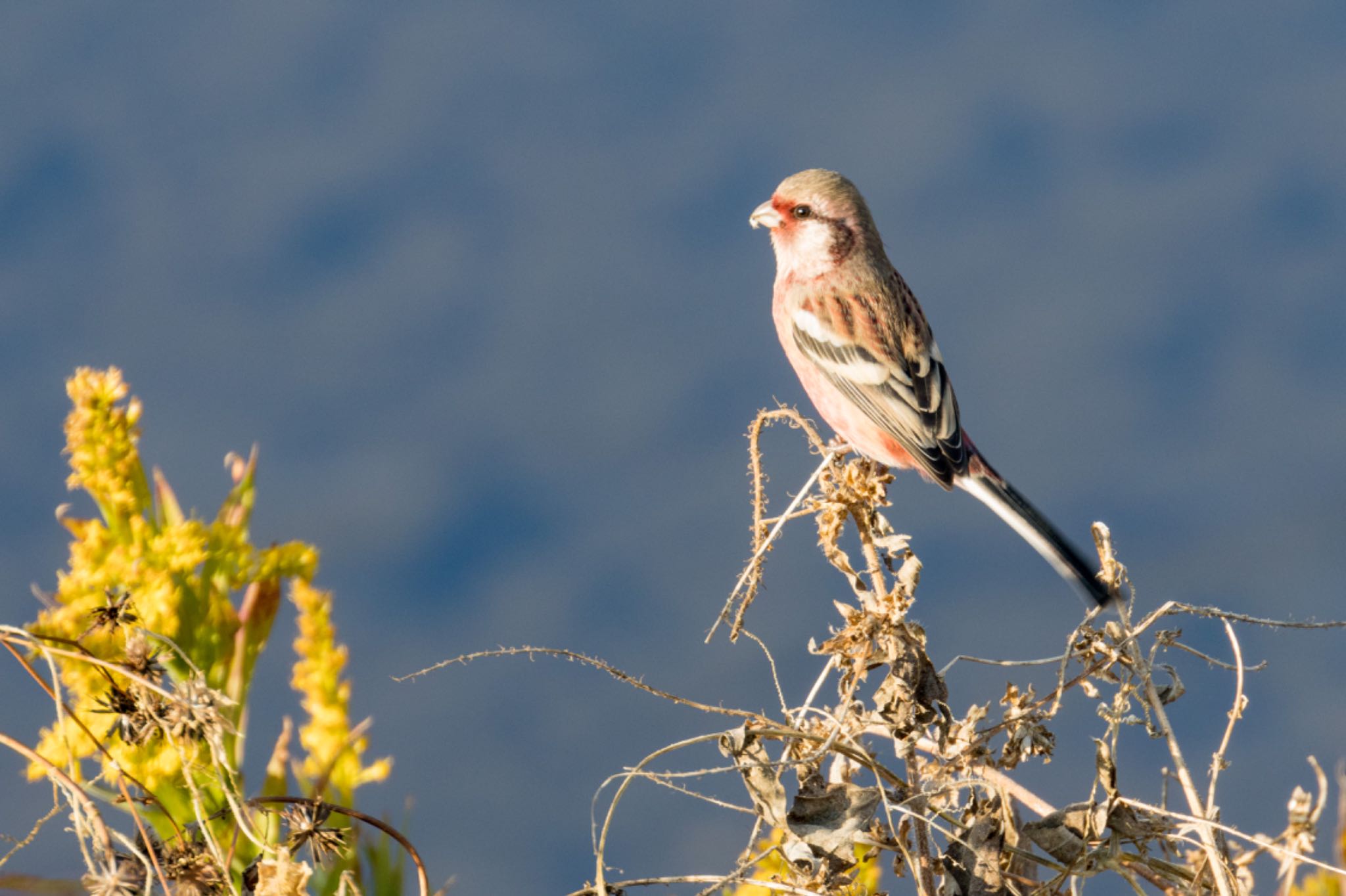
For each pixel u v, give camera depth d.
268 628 7.34
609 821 4.84
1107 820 5.14
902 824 5.09
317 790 7.09
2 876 4.35
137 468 7.36
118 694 4.84
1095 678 5.30
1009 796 5.23
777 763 5.02
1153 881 5.32
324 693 7.46
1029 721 5.18
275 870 4.68
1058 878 5.10
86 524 7.09
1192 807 5.16
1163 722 5.20
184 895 4.62
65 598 6.91
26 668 4.74
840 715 5.07
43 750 5.71
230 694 7.05
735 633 5.46
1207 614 5.30
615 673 4.94
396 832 5.09
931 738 5.27
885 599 5.25
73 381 7.26
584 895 4.81
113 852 4.52
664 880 4.86
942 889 5.07
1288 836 5.32
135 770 5.86
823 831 5.06
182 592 7.14
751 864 4.93
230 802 4.80
